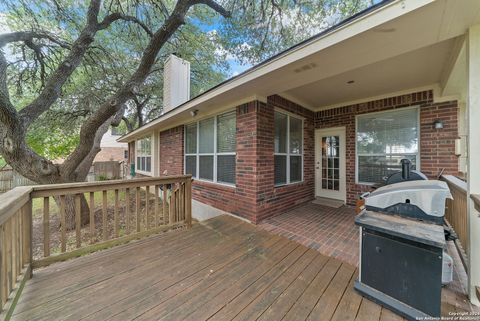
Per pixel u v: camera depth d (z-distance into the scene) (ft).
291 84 10.35
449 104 11.69
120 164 48.26
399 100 13.44
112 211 21.04
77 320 5.02
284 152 14.61
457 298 5.69
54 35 19.61
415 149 13.00
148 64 18.11
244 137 12.81
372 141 14.76
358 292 6.00
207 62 34.22
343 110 16.07
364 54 7.26
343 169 16.25
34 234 16.55
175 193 11.69
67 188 8.04
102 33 24.43
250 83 10.29
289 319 5.11
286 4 19.97
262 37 23.67
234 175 14.05
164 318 5.12
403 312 5.09
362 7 17.63
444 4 4.82
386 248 5.54
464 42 6.35
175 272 7.13
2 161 39.34
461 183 7.96
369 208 6.43
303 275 6.97
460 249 7.71
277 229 11.14
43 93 14.79
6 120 12.91
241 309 5.44
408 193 5.78
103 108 16.94
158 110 45.75
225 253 8.53
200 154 17.51
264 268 7.40
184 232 10.90
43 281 6.57
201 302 5.68
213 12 23.61
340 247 8.99
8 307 5.08
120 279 6.72
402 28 5.78
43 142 33.12
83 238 15.16
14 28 18.80
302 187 15.98
